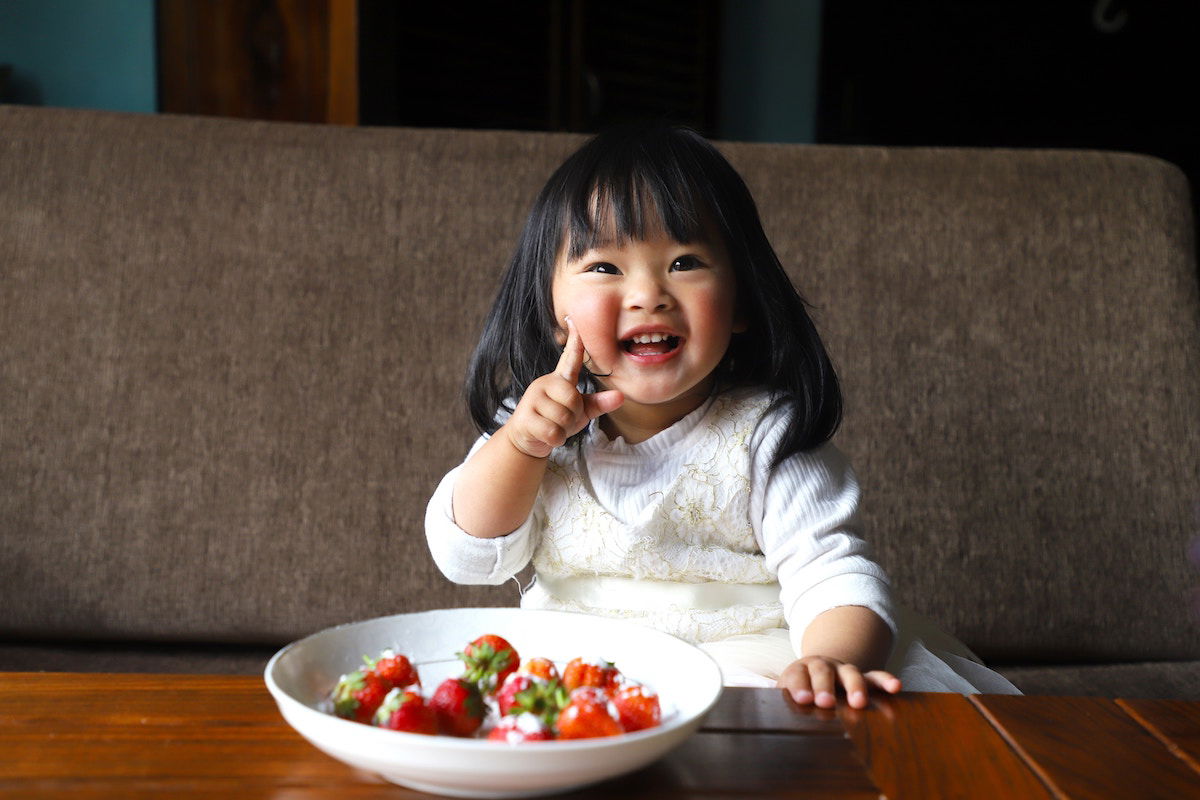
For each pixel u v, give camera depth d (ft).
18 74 6.27
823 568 3.03
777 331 3.27
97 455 4.45
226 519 4.43
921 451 4.46
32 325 4.52
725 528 3.33
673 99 9.29
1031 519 4.43
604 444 3.34
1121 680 4.20
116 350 4.51
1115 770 1.77
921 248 4.62
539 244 3.22
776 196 4.65
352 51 6.64
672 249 2.98
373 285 4.57
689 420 3.34
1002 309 4.58
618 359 2.99
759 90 10.14
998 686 3.42
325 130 4.80
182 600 4.41
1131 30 10.68
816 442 3.33
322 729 1.57
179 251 4.58
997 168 4.75
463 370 4.50
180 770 1.69
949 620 4.38
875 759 1.81
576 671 1.89
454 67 7.61
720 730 1.94
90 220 4.59
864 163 4.75
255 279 4.57
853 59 10.55
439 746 1.50
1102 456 4.48
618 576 3.37
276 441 4.46
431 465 4.45
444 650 2.18
